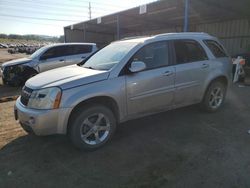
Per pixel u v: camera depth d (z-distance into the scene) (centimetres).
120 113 366
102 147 358
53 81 334
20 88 887
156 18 1745
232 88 791
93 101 347
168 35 427
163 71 398
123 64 364
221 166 296
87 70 379
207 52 474
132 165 305
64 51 952
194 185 260
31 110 320
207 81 470
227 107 551
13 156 335
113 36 2859
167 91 409
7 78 905
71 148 357
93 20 1928
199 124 443
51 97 312
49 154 339
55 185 267
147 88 382
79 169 299
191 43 455
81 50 990
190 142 368
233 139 375
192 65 439
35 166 308
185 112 512
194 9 1310
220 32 1864
